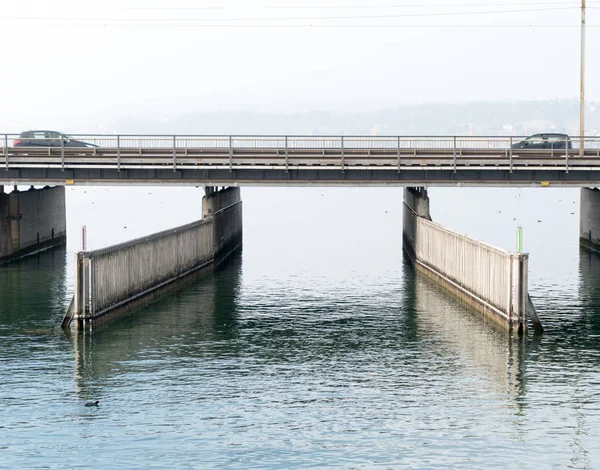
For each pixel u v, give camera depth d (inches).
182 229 2706.7
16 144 3282.5
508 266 2020.2
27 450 1354.6
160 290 2506.2
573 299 2420.0
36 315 2207.2
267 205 6496.1
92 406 1534.2
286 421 1470.2
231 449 1360.7
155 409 1523.1
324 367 1765.5
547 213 5472.4
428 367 1761.8
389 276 2878.9
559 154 2896.2
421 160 2586.1
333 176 2593.5
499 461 1320.1
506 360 1806.1
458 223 4771.2
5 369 1743.4
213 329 2076.8
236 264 3171.8
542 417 1486.2
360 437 1405.0
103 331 2041.1
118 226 4559.5
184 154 2691.9
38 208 3417.8
